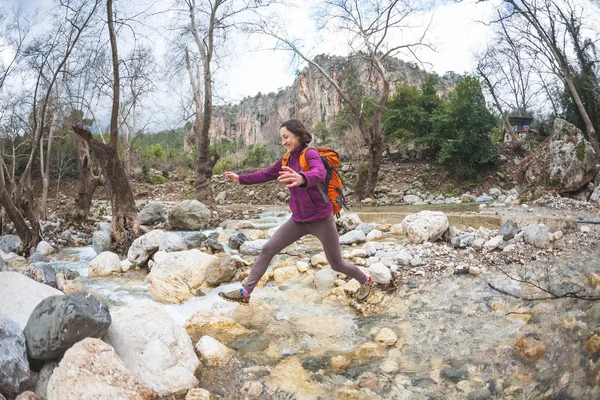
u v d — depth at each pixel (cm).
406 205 1376
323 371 251
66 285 437
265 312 351
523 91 2836
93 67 772
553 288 334
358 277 334
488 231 561
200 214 830
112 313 286
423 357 258
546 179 998
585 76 1669
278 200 1783
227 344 293
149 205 934
